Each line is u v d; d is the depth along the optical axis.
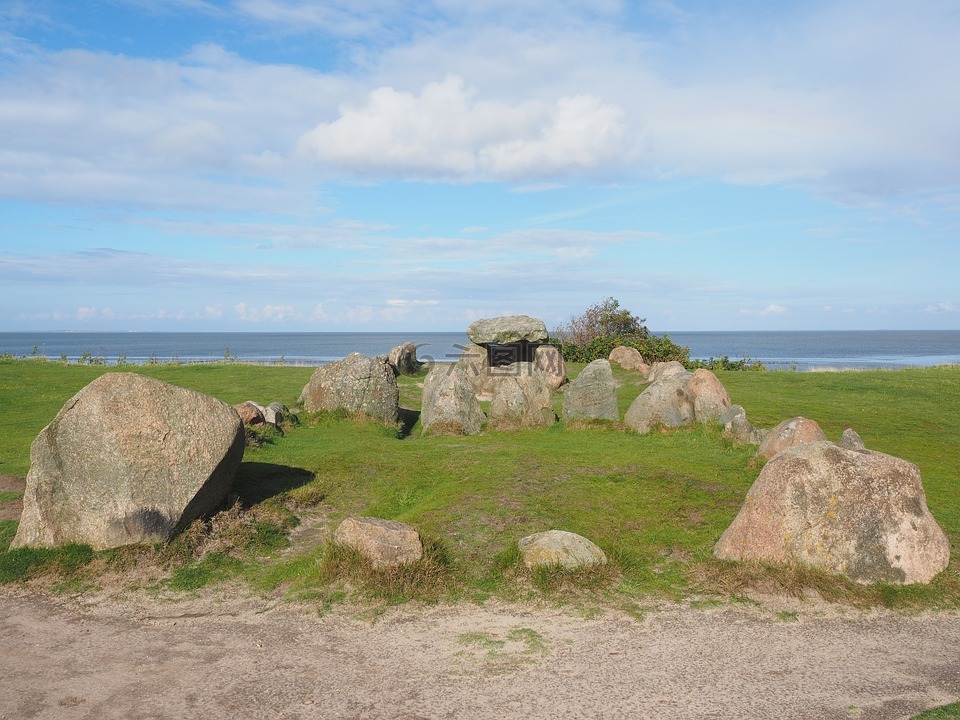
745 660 7.54
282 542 11.28
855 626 8.41
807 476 9.83
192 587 9.63
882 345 183.25
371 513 12.64
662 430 19.80
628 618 8.64
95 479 10.43
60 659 7.61
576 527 11.43
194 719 6.38
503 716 6.40
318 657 7.63
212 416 11.33
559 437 19.61
